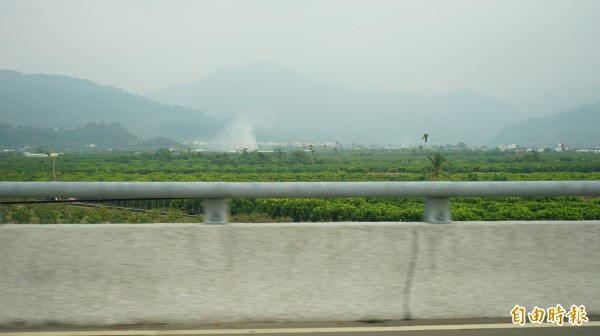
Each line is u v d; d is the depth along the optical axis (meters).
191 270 4.51
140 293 4.46
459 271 4.67
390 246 4.66
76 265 4.46
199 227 4.57
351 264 4.61
